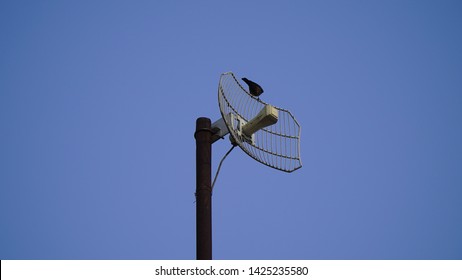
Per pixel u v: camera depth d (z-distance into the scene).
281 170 21.09
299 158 22.00
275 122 19.94
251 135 20.48
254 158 19.97
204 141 18.98
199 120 19.45
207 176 18.25
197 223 17.36
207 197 17.78
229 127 18.77
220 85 19.47
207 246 16.89
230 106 20.00
